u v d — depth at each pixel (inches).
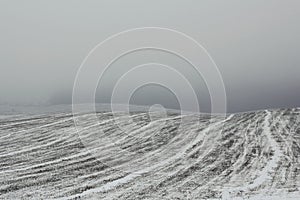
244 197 592.7
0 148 954.7
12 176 728.3
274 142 965.8
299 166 776.3
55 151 919.7
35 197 604.4
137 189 646.5
